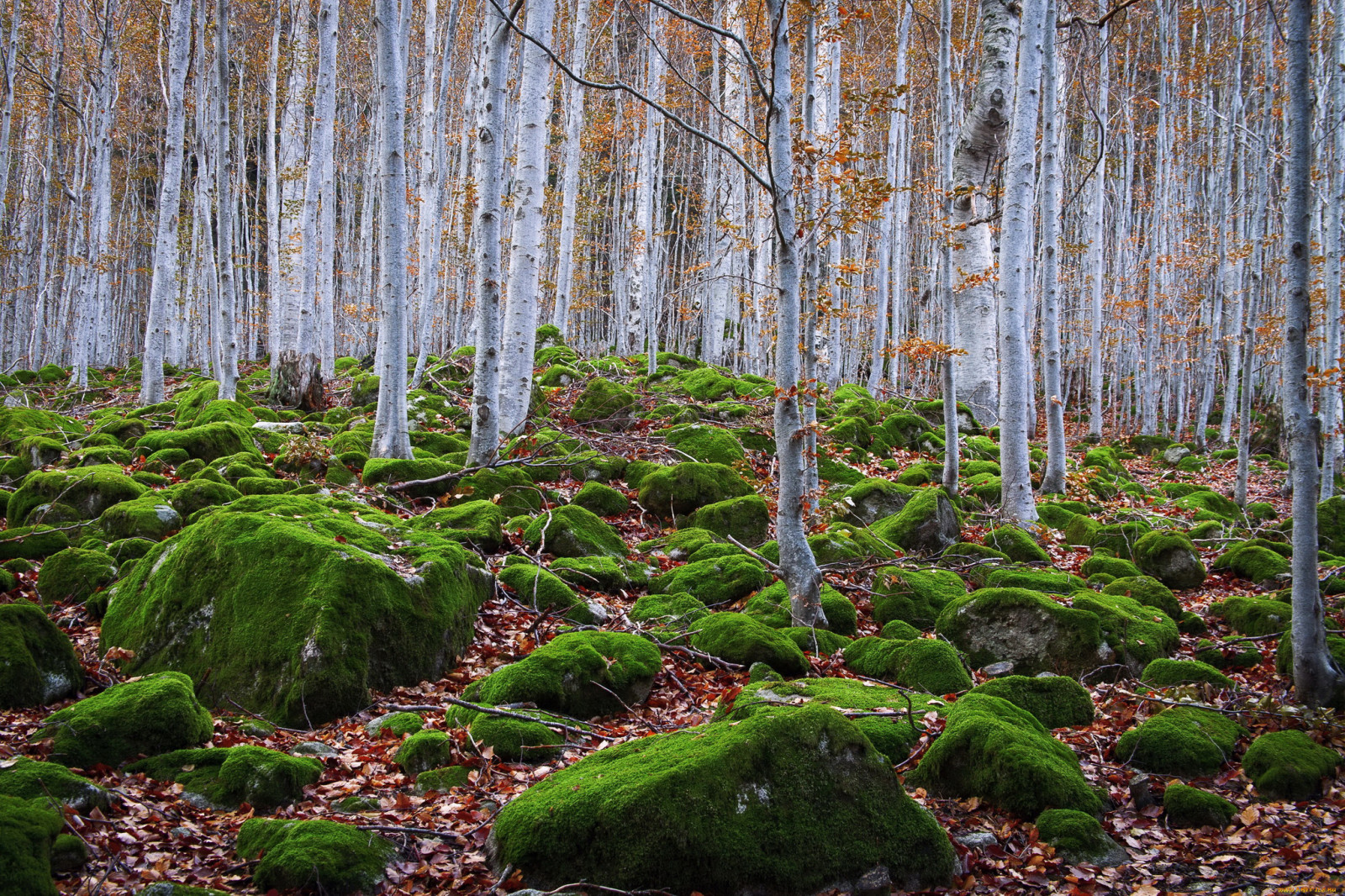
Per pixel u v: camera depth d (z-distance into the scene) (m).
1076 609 6.94
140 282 39.50
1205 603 8.75
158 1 24.38
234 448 11.00
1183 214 23.11
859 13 10.33
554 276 31.45
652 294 21.56
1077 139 28.06
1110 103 27.17
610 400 13.77
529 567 7.58
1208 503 13.16
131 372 24.38
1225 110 21.92
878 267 18.44
